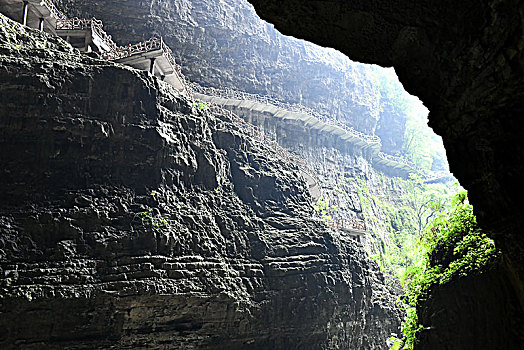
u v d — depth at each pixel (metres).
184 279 27.31
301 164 53.16
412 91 10.08
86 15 50.00
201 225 30.89
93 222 26.36
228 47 60.81
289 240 36.19
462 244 14.87
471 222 15.51
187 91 42.19
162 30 54.59
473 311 12.63
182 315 26.91
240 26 62.44
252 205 37.38
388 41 9.52
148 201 29.11
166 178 30.73
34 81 27.06
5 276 22.91
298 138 62.25
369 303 40.19
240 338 29.84
